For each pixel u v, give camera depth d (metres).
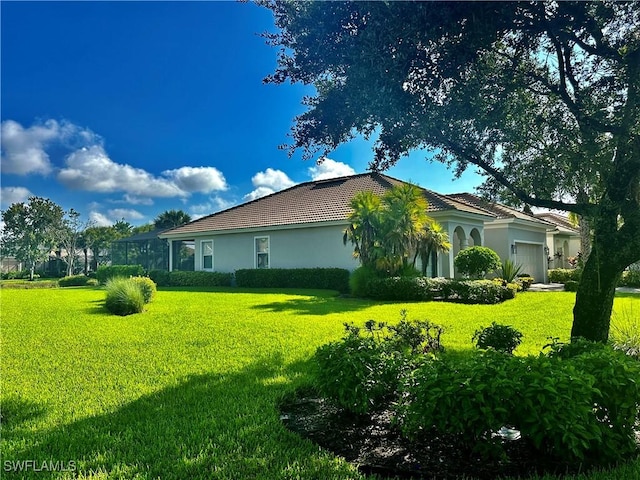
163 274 23.05
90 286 25.38
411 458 3.20
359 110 4.69
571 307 11.57
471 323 9.04
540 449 3.16
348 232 15.59
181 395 4.64
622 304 11.86
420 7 3.58
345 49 4.25
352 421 3.93
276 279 19.20
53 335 8.05
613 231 4.66
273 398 4.48
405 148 5.38
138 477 2.86
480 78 4.49
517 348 6.60
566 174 4.93
